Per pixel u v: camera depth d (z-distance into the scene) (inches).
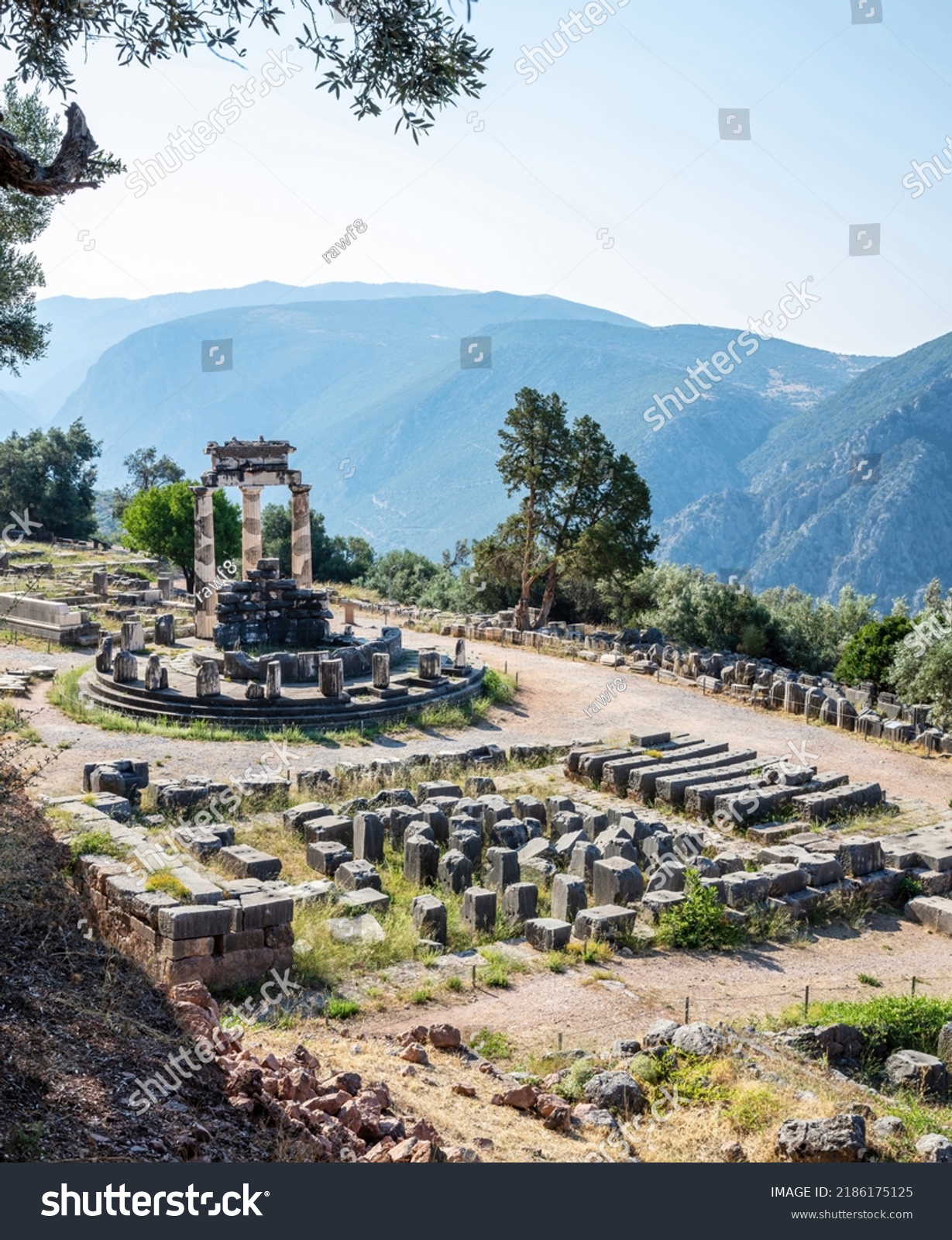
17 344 1007.0
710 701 1815.9
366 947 747.4
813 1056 634.2
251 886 699.4
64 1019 444.8
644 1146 490.6
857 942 903.7
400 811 1001.5
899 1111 557.3
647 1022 672.4
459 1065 576.1
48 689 1510.8
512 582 2615.7
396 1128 442.3
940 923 949.8
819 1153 464.4
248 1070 442.3
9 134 428.1
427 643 2145.7
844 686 1887.3
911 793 1349.7
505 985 720.3
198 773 1177.4
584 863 932.6
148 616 2080.5
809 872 970.1
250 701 1416.1
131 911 649.0
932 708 1637.6
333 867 905.5
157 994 512.1
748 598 2411.4
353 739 1396.4
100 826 773.9
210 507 1902.1
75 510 3730.3
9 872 592.1
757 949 858.8
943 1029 679.1
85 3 489.4
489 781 1178.0
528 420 2367.1
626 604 2709.2
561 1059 595.2
